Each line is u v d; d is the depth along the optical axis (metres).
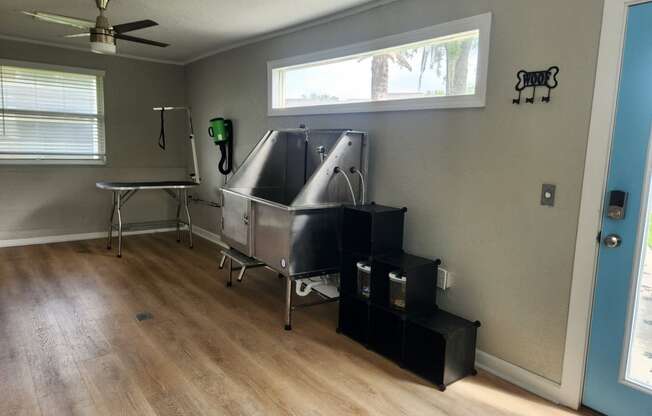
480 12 2.58
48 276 4.15
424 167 2.98
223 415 2.16
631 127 2.03
